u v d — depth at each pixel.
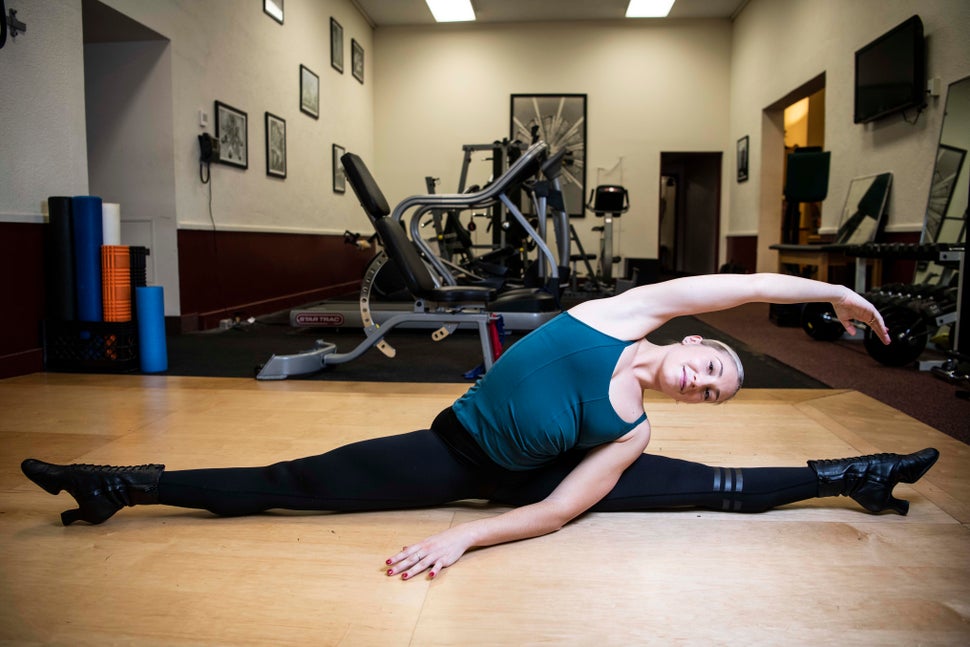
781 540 1.37
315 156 7.08
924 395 2.78
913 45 4.43
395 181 9.18
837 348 4.12
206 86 4.83
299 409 2.46
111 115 4.44
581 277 8.40
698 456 1.90
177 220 4.49
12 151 3.08
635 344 1.29
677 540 1.37
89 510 1.38
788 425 2.25
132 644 1.00
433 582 1.19
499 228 6.97
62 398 2.63
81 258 3.19
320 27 7.14
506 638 1.02
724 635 1.03
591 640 1.02
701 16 8.70
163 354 3.27
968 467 1.84
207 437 2.09
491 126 9.02
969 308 3.02
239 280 5.41
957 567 1.26
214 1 4.93
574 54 8.89
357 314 4.61
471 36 8.97
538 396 1.26
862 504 1.48
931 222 4.17
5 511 1.52
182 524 1.44
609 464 1.32
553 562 1.27
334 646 1.00
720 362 1.24
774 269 7.79
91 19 3.93
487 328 3.03
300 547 1.34
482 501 1.58
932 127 4.37
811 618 1.08
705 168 10.05
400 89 9.09
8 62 3.04
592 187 9.00
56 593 1.15
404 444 1.40
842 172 5.73
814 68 6.25
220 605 1.12
